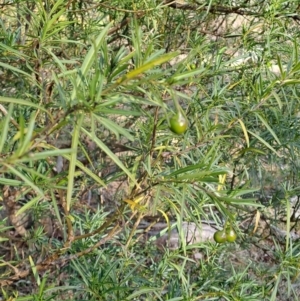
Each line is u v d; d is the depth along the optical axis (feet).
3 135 4.12
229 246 10.84
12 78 10.07
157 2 10.21
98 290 7.25
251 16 10.68
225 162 9.07
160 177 6.80
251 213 10.57
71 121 4.71
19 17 10.09
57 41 7.54
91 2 9.62
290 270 8.81
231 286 8.61
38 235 10.32
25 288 10.41
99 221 9.11
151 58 4.95
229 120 8.59
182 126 5.41
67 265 9.16
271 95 7.11
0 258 8.68
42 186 5.97
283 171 11.02
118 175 7.52
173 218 11.87
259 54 9.11
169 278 8.86
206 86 10.17
